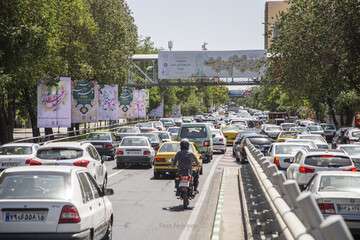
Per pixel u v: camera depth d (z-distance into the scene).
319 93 65.50
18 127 125.81
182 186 24.33
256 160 26.17
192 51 124.19
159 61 124.94
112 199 27.53
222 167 46.22
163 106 152.38
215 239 17.22
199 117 147.25
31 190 13.38
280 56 64.31
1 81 40.09
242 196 25.67
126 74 80.88
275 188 14.45
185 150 24.86
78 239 12.98
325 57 54.25
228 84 125.50
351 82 55.31
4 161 31.73
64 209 13.02
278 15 66.38
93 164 26.91
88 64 69.19
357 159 33.22
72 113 67.19
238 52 123.00
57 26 49.56
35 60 44.03
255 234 16.44
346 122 96.12
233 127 82.50
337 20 50.16
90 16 65.75
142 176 39.25
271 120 134.50
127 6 80.62
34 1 42.09
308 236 6.88
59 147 26.38
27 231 12.91
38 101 57.53
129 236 18.05
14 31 40.34
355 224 17.00
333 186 17.97
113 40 74.19
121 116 92.56
